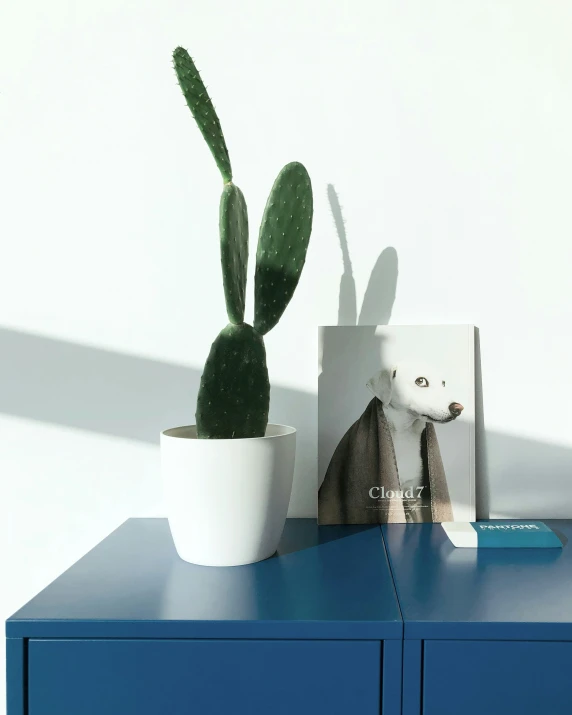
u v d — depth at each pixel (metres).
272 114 1.10
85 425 1.12
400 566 0.89
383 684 0.72
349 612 0.74
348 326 1.09
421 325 1.09
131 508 1.12
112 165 1.11
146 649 0.72
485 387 1.10
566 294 1.09
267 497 0.89
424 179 1.09
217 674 0.72
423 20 1.09
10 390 1.12
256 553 0.90
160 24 1.10
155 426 1.12
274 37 1.09
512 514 1.10
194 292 1.11
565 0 1.08
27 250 1.11
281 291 0.94
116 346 1.11
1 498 1.12
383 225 1.10
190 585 0.82
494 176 1.09
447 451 1.08
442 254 1.10
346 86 1.09
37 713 0.73
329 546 0.97
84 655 0.72
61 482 1.12
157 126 1.10
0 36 1.10
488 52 1.08
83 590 0.81
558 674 0.71
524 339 1.09
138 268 1.11
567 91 1.08
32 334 1.11
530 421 1.10
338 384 1.09
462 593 0.79
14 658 0.72
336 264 1.10
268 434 1.03
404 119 1.09
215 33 1.10
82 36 1.10
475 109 1.09
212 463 0.86
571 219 1.09
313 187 1.10
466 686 0.71
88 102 1.10
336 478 1.08
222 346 0.88
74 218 1.11
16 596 1.13
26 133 1.11
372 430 1.08
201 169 1.10
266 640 0.72
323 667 0.72
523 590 0.80
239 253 0.89
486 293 1.09
